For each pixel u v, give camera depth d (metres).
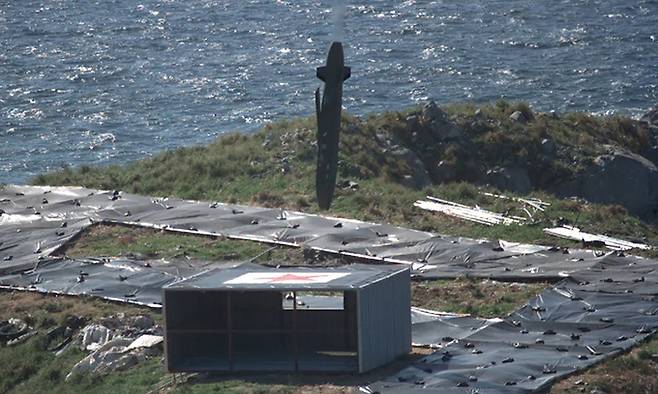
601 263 122.75
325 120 89.12
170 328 97.50
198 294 101.81
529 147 181.62
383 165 169.50
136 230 143.50
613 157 181.25
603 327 103.44
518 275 120.31
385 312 96.94
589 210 150.50
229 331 96.94
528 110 192.38
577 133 190.25
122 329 112.25
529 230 137.88
